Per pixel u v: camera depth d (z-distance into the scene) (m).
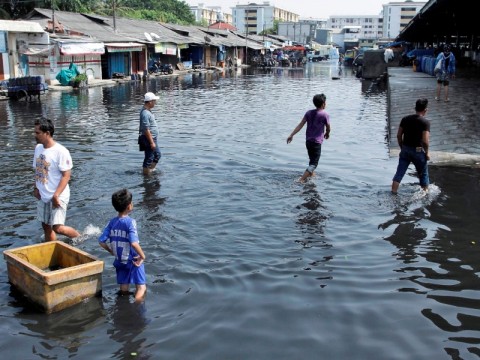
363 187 8.96
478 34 31.88
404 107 15.84
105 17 46.53
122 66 41.88
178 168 10.54
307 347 4.23
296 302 4.98
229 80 42.34
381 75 43.75
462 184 8.95
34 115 19.55
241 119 18.67
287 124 17.41
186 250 6.23
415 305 4.91
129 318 4.71
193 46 58.69
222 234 6.78
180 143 13.62
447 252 6.14
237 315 4.74
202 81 40.75
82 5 50.97
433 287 5.27
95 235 6.73
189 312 4.80
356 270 5.68
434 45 50.69
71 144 13.31
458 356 4.11
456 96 17.39
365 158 11.61
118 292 5.21
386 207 7.83
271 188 8.98
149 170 10.10
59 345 4.30
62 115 19.58
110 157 11.61
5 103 23.78
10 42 30.44
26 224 7.15
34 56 32.06
